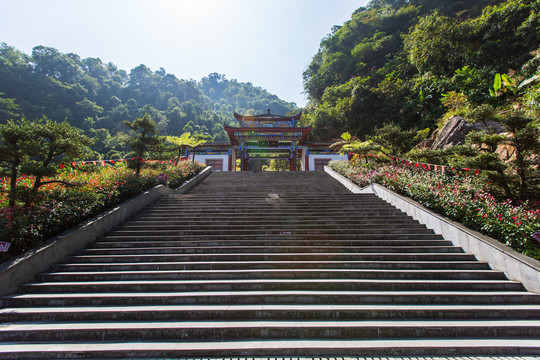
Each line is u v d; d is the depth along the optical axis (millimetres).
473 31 24062
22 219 5754
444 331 3889
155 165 11523
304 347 3547
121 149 54625
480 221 6488
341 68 42062
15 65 71625
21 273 5129
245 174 17312
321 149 26047
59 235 6289
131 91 93750
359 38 44250
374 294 4609
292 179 15953
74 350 3512
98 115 76375
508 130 7789
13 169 6234
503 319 4211
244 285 4984
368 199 10352
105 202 8188
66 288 4984
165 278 5336
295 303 4570
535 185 7703
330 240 6895
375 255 6035
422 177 9664
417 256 6070
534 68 16969
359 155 15891
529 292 4840
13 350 3541
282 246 6520
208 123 84562
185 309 4250
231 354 3504
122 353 3500
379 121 29547
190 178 14922
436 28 25047
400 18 42344
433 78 23172
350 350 3527
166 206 9773
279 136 25031
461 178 8922
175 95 104625
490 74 20500
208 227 7742
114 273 5363
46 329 3863
